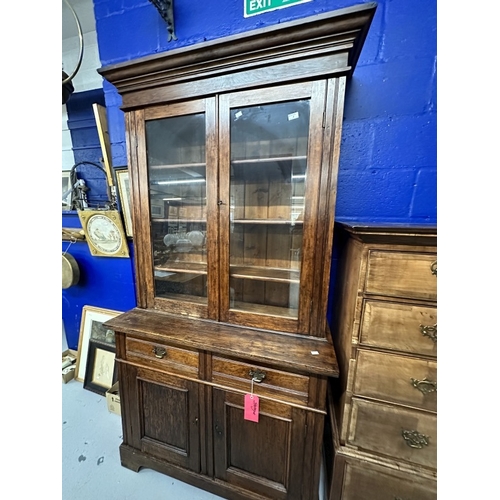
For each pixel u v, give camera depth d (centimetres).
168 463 102
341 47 67
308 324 85
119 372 104
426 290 62
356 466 73
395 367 67
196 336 88
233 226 93
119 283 161
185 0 111
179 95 85
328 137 72
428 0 87
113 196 150
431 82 91
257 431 86
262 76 75
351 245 84
